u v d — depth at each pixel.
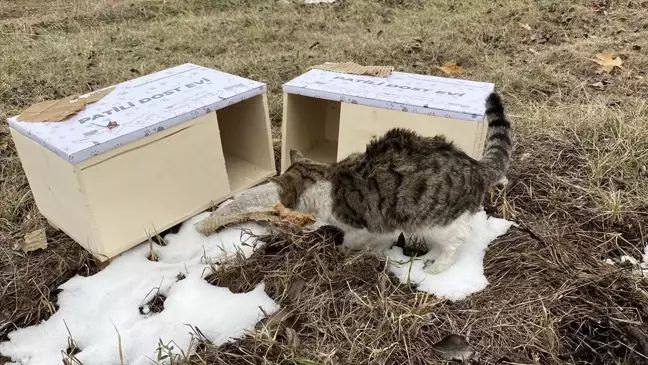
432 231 1.00
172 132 1.05
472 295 0.96
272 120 1.67
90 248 1.04
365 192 1.01
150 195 1.06
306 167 1.12
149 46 2.23
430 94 1.19
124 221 1.03
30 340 0.91
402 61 2.04
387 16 2.56
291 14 2.58
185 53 2.17
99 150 0.94
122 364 0.83
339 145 1.24
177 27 2.43
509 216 1.15
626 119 1.48
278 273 1.01
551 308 0.92
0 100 1.76
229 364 0.85
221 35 2.35
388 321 0.89
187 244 1.11
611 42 2.11
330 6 2.68
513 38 2.21
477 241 1.07
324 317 0.92
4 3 2.82
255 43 2.25
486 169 1.01
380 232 1.04
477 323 0.90
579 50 2.06
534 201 1.21
